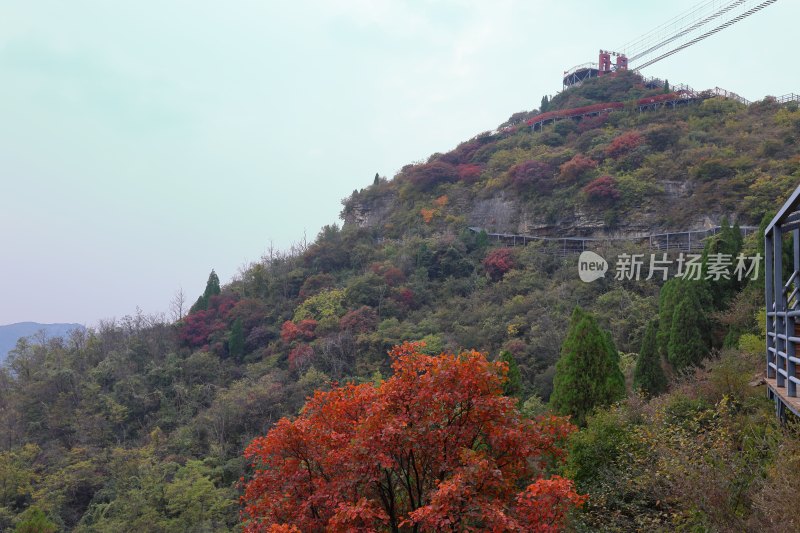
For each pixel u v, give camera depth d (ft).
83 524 78.38
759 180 127.75
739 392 34.53
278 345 128.57
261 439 22.68
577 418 46.21
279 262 176.86
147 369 122.83
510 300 126.62
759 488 21.44
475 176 198.29
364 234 185.88
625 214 149.69
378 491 22.68
